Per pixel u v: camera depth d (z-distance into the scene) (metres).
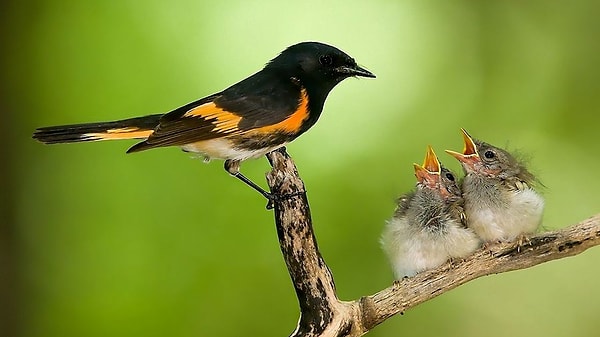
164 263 12.62
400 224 9.08
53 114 13.22
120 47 13.38
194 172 12.82
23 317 12.70
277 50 13.63
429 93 13.93
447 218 8.79
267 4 13.83
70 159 13.09
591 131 14.01
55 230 12.88
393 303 8.17
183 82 13.30
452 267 8.29
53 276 12.77
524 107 14.15
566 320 13.01
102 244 12.77
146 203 12.81
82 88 13.27
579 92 14.19
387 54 14.04
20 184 13.10
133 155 12.95
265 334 12.41
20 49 13.43
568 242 8.10
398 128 13.62
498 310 13.05
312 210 12.75
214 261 12.56
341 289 12.35
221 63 13.44
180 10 13.61
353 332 8.10
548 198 13.57
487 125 14.03
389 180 13.09
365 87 13.79
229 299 12.50
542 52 14.38
